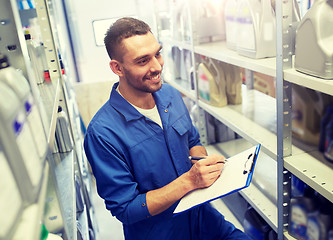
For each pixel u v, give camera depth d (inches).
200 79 100.8
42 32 77.4
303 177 53.6
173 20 115.1
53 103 52.1
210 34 99.7
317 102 60.0
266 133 73.7
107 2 147.2
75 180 80.1
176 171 63.5
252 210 83.0
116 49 55.4
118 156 57.9
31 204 24.9
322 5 45.9
